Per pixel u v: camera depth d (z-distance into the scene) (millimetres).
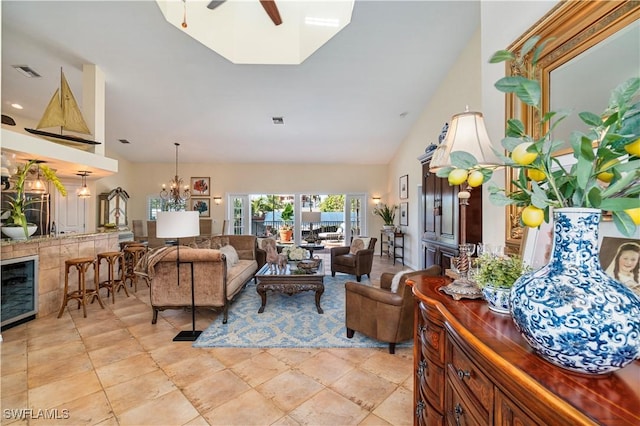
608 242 1000
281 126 6508
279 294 4395
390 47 4070
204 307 3227
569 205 715
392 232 7293
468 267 1383
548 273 717
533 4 1507
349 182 9000
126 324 3221
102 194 7387
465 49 4086
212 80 4758
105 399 1942
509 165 757
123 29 3607
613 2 1086
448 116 4633
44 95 5145
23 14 3324
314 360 2465
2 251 3051
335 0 3842
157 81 4758
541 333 654
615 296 620
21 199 3551
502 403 737
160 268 3184
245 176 8945
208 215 8852
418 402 1426
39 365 2355
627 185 637
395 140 7285
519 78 719
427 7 3371
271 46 4352
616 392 583
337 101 5461
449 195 3451
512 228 1587
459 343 992
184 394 1999
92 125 4273
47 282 3514
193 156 8398
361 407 1880
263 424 1729
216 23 4070
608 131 631
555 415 563
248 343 2756
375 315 2633
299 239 8977
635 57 1021
